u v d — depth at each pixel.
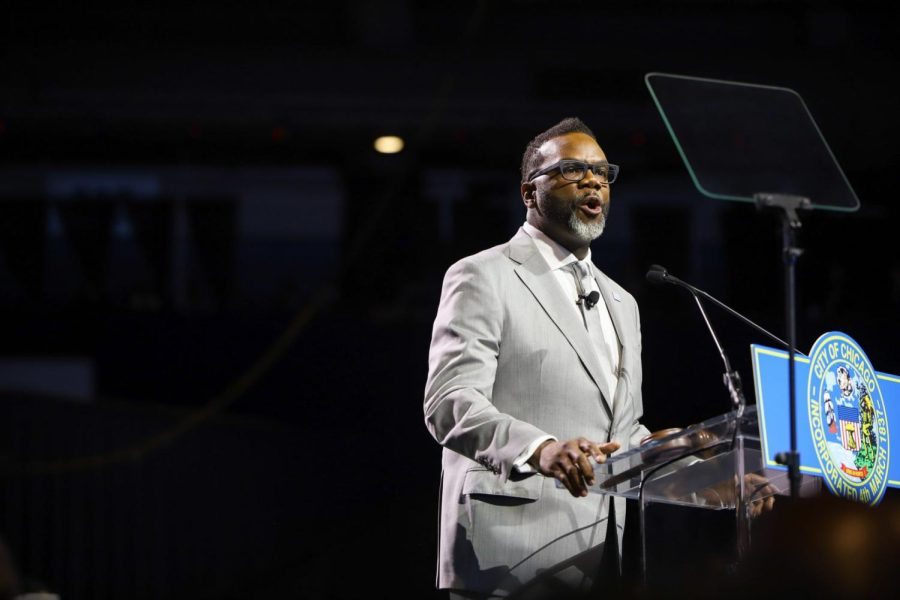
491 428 8.41
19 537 23.61
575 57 32.41
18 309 27.58
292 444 26.23
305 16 33.19
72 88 31.72
